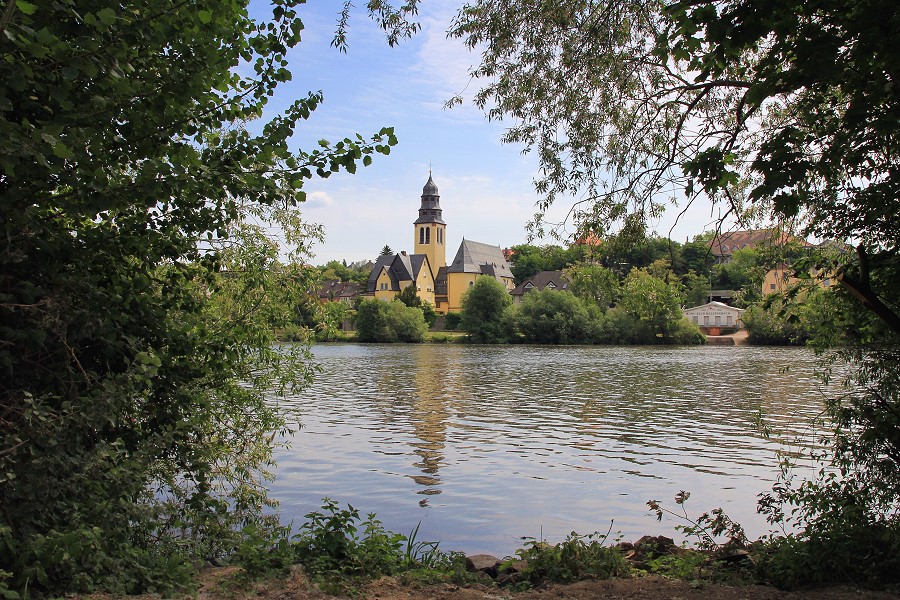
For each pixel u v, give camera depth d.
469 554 10.88
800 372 44.97
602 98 8.11
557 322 91.25
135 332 7.43
